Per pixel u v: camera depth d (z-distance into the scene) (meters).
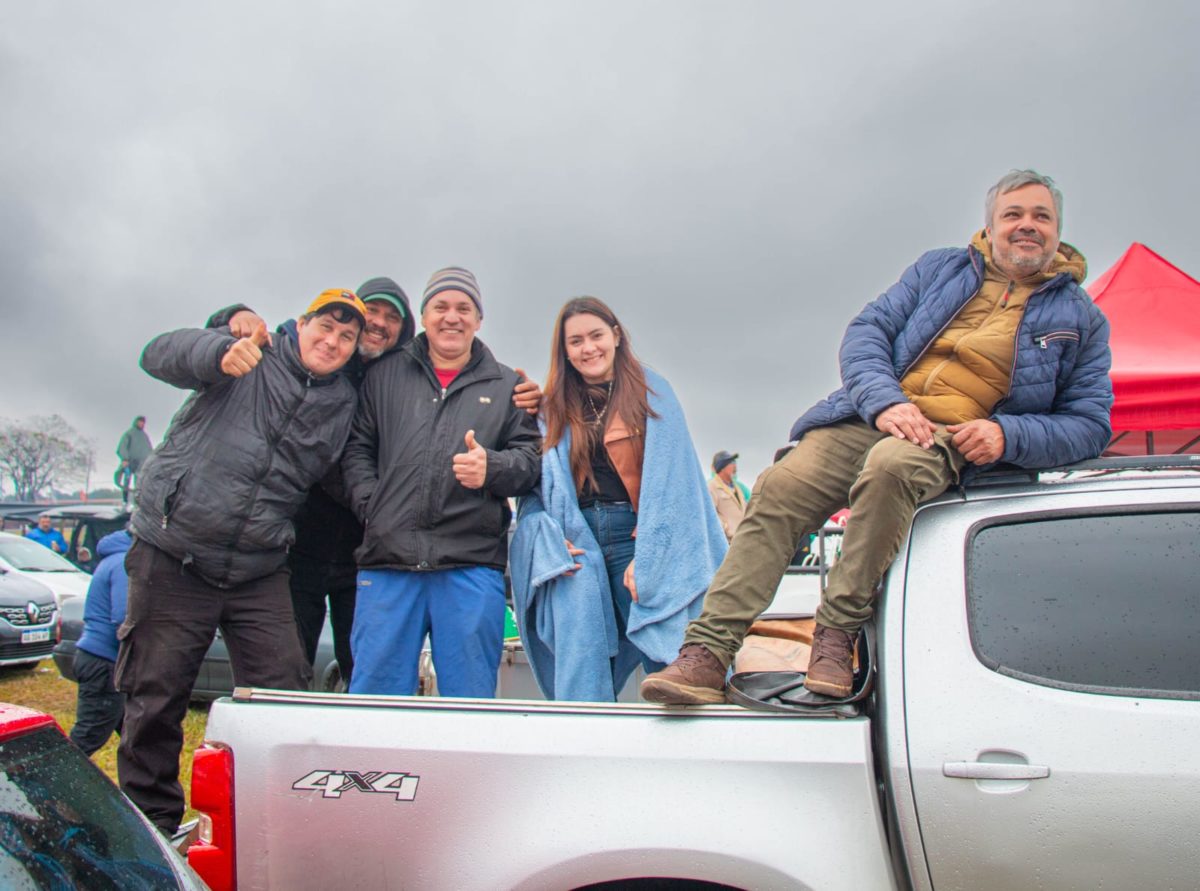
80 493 46.72
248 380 3.40
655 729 2.29
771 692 2.53
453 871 2.21
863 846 2.19
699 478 3.50
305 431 3.44
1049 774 2.12
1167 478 2.37
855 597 2.43
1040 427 2.47
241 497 3.33
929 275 2.85
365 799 2.27
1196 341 5.51
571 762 2.26
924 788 2.18
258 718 2.33
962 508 2.45
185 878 2.06
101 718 5.52
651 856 2.18
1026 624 2.27
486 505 3.47
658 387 3.52
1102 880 2.07
